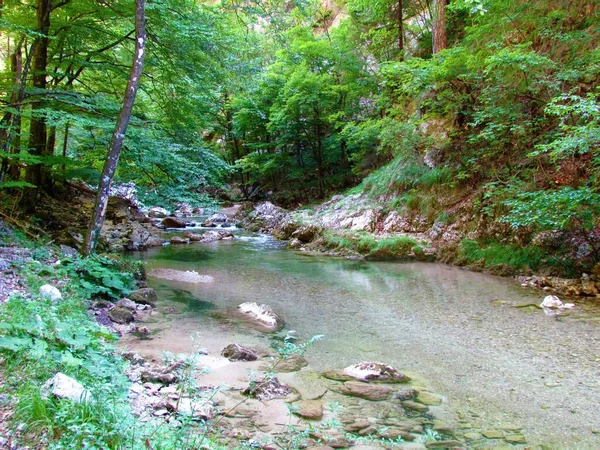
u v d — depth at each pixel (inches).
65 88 423.5
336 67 775.1
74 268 257.1
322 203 746.8
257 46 508.7
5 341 125.2
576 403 146.7
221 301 283.4
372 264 422.3
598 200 284.7
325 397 149.8
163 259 443.2
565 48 383.6
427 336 217.0
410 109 604.4
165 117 494.0
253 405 140.9
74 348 142.0
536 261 343.3
